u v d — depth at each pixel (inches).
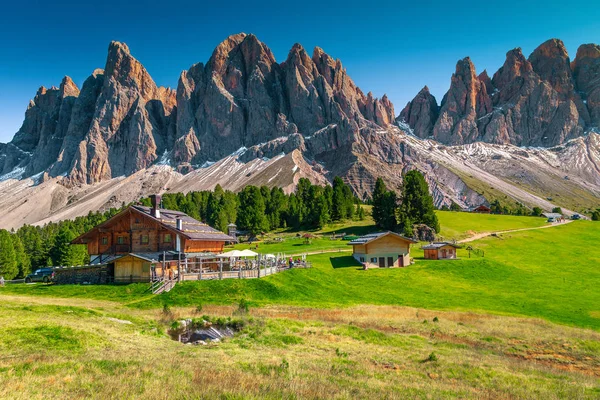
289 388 560.1
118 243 2354.8
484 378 803.4
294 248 3937.0
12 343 756.0
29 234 5659.5
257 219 5088.6
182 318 1234.0
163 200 6648.6
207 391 513.7
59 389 511.2
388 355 951.0
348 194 6466.5
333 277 2421.3
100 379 559.5
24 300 1423.5
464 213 6235.2
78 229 5516.7
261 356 825.5
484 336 1283.2
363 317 1477.6
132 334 970.1
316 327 1218.0
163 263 1876.2
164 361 695.1
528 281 2758.4
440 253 3346.5
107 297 1664.6
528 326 1470.2
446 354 1012.5
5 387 504.7
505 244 4173.2
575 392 733.3
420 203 4564.5
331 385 611.5
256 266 2308.1
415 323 1416.1
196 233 2347.4
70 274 2119.8
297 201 6299.2
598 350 1168.8
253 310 1460.4
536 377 846.5
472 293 2342.5
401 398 586.2
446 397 626.2
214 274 1940.2
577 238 4665.4
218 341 987.9
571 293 2399.1
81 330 883.4
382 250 3048.7
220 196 7322.8
